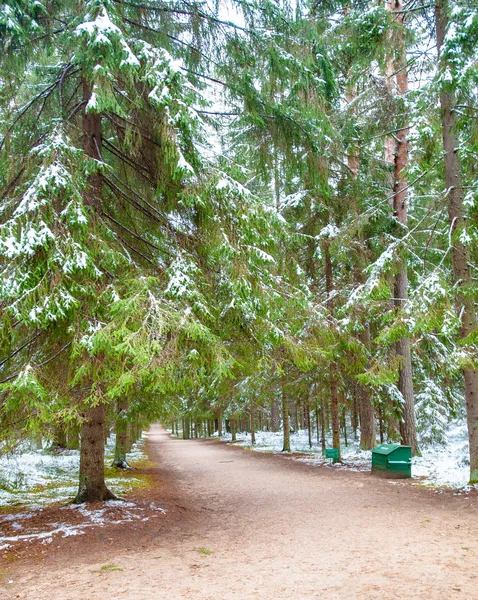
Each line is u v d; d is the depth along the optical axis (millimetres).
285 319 8609
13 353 6852
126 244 8430
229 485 12047
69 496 9562
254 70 7984
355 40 10109
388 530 6387
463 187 9344
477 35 7977
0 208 6793
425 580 4340
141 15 8109
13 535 6266
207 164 7305
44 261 5887
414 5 10891
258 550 5746
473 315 9523
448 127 10047
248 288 6953
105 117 8664
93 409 8414
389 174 15086
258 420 43281
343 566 4906
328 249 13523
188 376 6484
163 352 6109
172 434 59469
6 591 4418
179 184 7848
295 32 7867
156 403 11219
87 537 6082
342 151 11766
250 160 9953
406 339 14398
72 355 5746
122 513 7328
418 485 10094
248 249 7098
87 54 6477
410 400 14578
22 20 6766
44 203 5949
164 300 6594
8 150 7664
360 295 10203
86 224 6152
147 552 5684
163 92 6637
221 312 7855
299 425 37469
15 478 11039
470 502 7805
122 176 9430
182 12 7961
